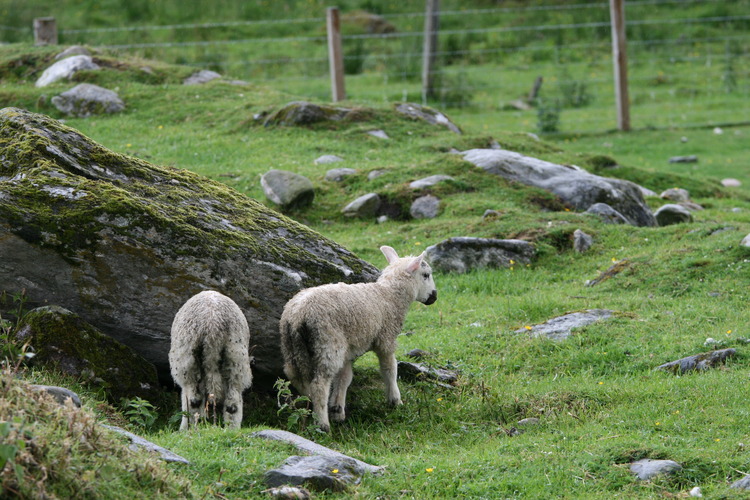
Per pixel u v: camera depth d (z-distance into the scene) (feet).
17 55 93.04
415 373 38.17
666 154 95.81
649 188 77.00
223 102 85.92
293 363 32.04
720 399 32.48
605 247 55.62
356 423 33.81
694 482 26.22
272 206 62.28
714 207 72.90
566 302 46.21
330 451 27.45
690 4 154.30
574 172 68.03
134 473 22.45
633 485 26.18
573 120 109.70
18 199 32.19
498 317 45.16
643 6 152.97
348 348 32.55
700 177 81.87
